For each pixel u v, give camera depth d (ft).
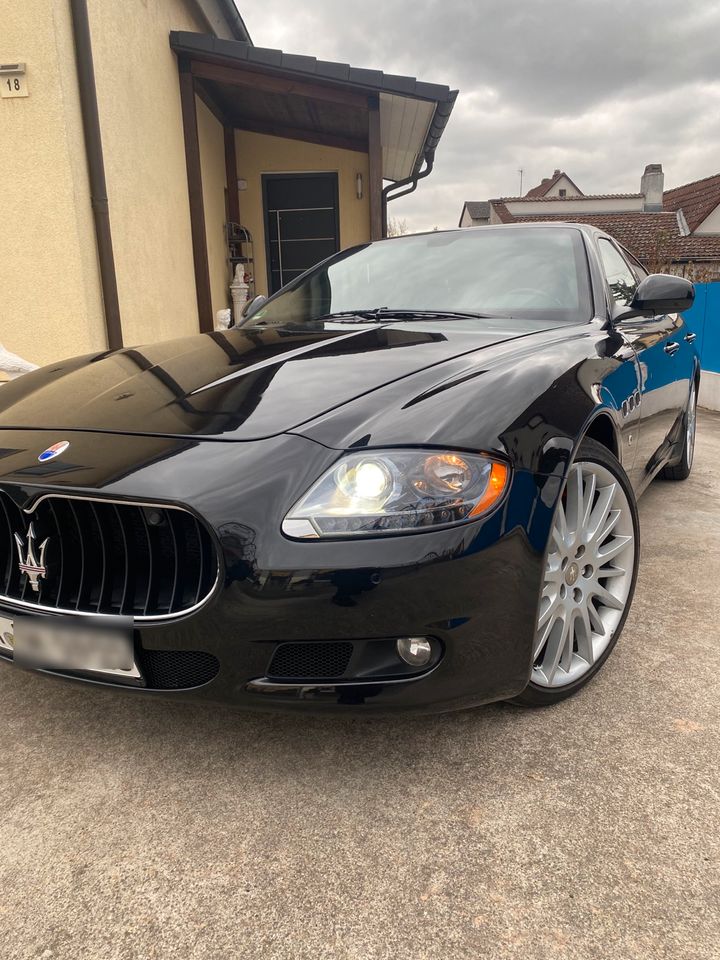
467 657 4.78
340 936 3.84
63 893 4.14
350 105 22.34
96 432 5.25
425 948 3.76
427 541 4.48
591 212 115.24
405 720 5.84
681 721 5.77
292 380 5.63
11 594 5.16
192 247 22.98
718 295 26.89
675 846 4.44
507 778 5.12
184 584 4.67
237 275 27.07
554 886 4.15
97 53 15.88
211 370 6.23
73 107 14.69
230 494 4.49
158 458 4.76
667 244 61.72
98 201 15.42
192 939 3.84
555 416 5.42
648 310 8.05
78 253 14.83
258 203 29.01
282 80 22.12
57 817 4.77
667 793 4.92
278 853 4.45
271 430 4.87
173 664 4.85
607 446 6.96
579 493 5.89
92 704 6.15
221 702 4.73
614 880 4.18
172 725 5.84
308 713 4.71
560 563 5.77
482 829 4.62
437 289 8.49
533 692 5.68
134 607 4.77
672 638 7.22
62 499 4.80
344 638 4.51
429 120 24.16
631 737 5.56
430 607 4.54
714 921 3.90
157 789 5.06
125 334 17.42
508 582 4.80
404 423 4.81
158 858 4.41
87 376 6.72
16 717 5.95
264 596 4.42
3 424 5.79
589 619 6.28
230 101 25.57
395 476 4.54
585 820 4.68
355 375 5.57
